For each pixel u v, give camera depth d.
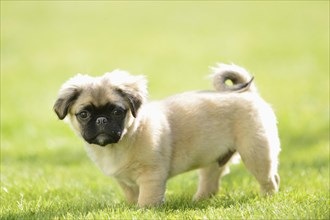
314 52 25.00
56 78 21.19
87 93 6.76
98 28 33.19
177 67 22.69
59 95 6.93
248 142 7.30
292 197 6.81
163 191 6.89
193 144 7.27
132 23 34.72
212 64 23.09
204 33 30.97
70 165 10.69
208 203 7.03
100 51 26.67
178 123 7.25
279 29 31.20
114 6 40.75
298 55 24.45
